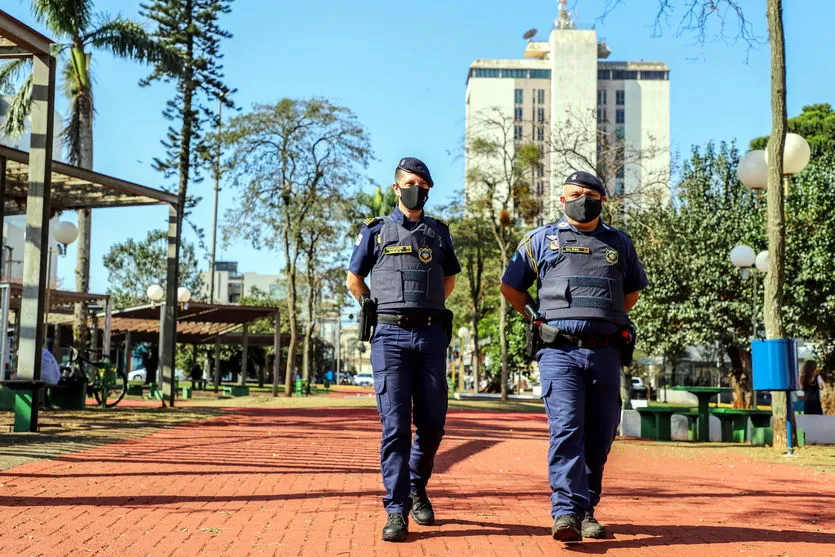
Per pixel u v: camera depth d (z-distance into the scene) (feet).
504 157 112.68
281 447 32.91
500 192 119.44
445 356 16.48
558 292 15.80
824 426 44.24
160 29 106.73
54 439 32.24
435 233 16.63
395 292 16.15
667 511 19.90
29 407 35.06
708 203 80.74
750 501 21.97
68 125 80.18
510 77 436.35
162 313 60.34
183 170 109.81
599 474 16.38
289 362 97.55
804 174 67.41
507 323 138.51
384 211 122.42
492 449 36.55
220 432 39.11
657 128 447.42
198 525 16.57
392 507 15.60
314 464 27.37
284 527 16.52
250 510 18.38
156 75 106.83
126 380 59.72
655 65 449.06
